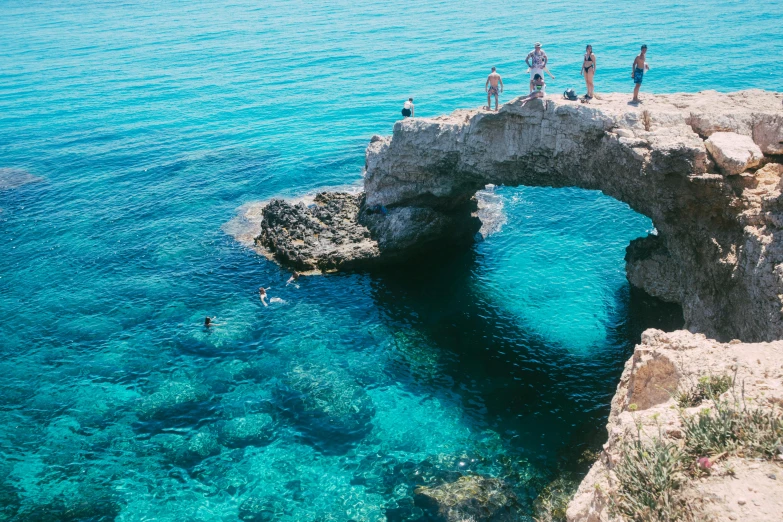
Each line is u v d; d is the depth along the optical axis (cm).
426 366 3147
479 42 10081
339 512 2305
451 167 3800
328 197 4828
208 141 6800
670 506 1065
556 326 3425
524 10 12988
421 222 4125
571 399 2873
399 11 14288
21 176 5956
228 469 2522
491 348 3275
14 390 3016
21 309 3734
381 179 4247
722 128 2702
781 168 2570
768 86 6562
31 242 4631
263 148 6500
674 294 3472
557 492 2353
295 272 4016
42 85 9319
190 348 3309
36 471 2534
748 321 2330
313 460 2561
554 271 3959
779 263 2177
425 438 2669
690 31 9556
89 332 3481
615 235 4350
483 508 2284
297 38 11781
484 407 2848
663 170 2623
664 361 1570
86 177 5922
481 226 4559
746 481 1062
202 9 17400
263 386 3009
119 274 4138
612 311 3516
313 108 7656
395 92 7938
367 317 3581
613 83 7144
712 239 2650
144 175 5934
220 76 9344
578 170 3134
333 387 2981
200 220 4953
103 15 17075
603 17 11369
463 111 3862
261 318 3581
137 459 2583
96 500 2384
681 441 1202
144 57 10906
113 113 7894
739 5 11538
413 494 2372
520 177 3484
